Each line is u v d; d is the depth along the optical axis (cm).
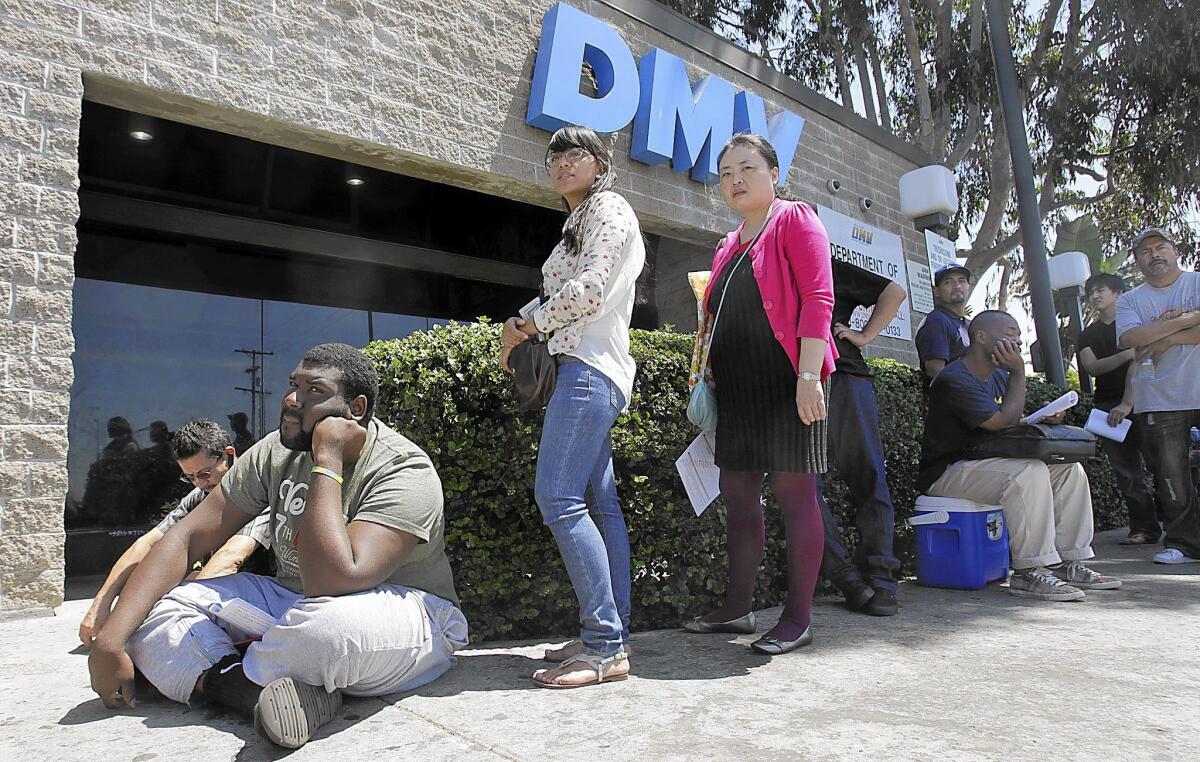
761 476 271
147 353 614
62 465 350
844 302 340
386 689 200
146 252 622
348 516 202
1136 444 557
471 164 535
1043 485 352
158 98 417
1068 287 853
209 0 428
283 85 452
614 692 205
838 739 167
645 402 299
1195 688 205
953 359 445
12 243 349
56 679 227
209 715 191
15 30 364
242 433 653
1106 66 1309
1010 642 260
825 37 1491
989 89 1345
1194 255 1543
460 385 268
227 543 249
